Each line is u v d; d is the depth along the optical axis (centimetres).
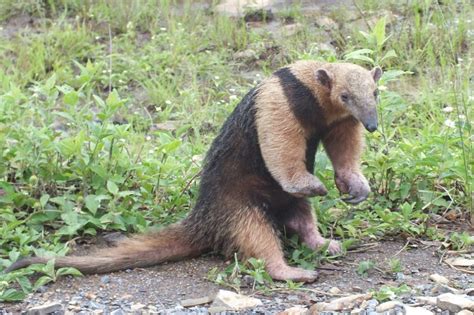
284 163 680
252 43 1238
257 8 1309
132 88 1181
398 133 952
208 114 1072
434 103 1020
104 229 766
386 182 802
